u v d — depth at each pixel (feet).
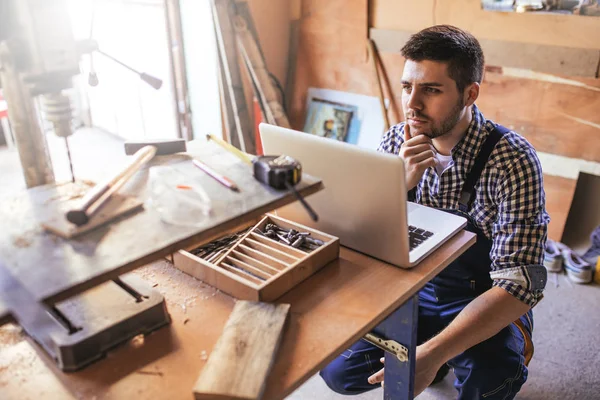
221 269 3.45
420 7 8.69
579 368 6.23
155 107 11.05
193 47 9.46
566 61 7.52
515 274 4.29
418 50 4.49
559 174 8.08
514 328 4.77
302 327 3.16
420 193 5.18
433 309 5.06
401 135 5.40
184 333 3.11
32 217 2.89
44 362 2.90
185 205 2.97
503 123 8.39
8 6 2.72
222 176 3.28
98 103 12.90
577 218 8.45
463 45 4.44
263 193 3.09
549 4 7.45
